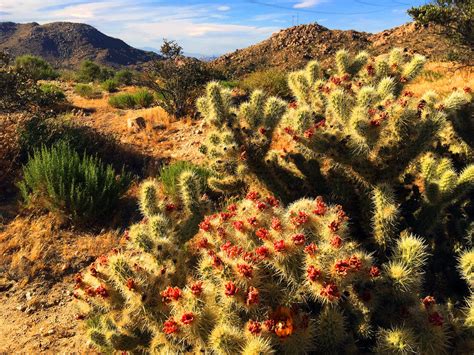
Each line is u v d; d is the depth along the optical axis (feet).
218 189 20.33
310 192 17.13
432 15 46.62
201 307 8.99
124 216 22.53
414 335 9.29
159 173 27.81
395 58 20.63
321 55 141.90
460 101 16.58
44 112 36.29
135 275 10.24
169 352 9.79
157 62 44.62
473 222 14.25
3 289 16.66
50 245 19.35
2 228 20.45
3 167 25.41
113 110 47.19
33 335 14.26
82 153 28.30
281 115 17.94
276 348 8.87
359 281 9.95
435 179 14.40
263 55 155.53
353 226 14.83
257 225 10.53
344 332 9.59
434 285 13.75
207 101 19.69
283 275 9.44
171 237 12.53
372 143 14.01
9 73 37.88
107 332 10.77
